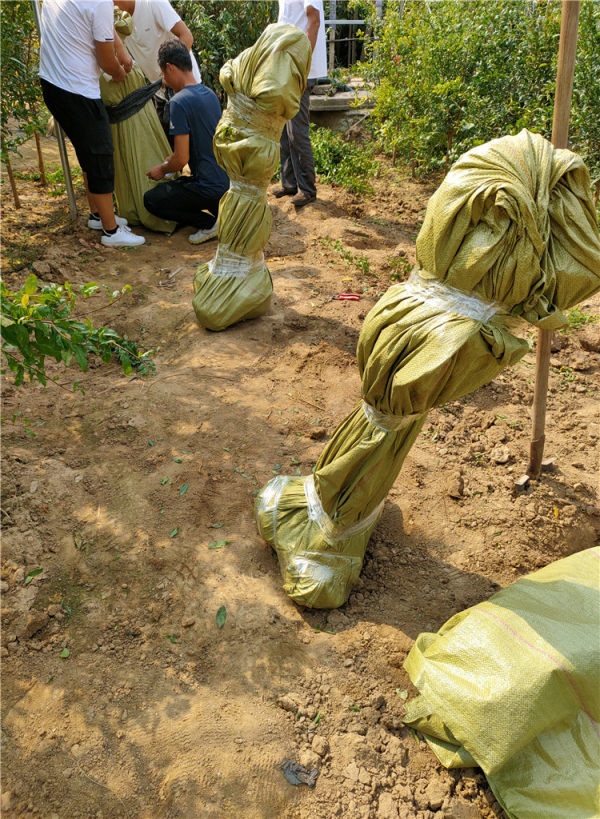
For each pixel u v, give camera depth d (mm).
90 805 2100
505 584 2916
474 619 2357
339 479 2549
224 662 2521
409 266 5453
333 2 11062
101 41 5156
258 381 4160
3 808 2088
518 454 3645
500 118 6715
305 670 2504
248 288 4578
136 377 4199
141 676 2465
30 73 6145
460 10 7613
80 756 2213
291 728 2314
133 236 6070
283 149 7195
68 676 2457
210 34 9273
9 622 2617
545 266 2002
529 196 1896
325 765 2221
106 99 6039
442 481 3453
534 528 3166
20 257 5535
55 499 3160
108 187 5750
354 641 2621
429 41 7535
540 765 2078
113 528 3047
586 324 4945
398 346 2150
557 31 6172
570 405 4090
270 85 3773
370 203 7598
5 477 3227
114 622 2660
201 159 5922
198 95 5746
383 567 2984
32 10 6195
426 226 2076
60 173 7578
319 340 4586
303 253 6043
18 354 4383
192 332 4680
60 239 6031
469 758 2207
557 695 2076
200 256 5930
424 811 2123
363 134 10109
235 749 2232
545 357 3119
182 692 2414
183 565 2887
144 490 3268
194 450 3545
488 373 2197
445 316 2078
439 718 2268
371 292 5305
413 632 2678
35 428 3693
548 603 2346
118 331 4672
